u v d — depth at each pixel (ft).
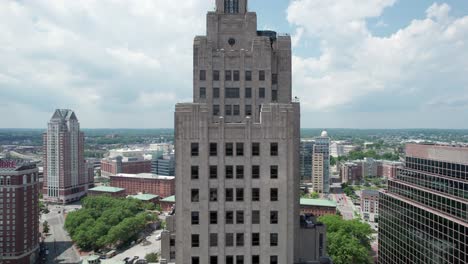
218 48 246.68
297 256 268.00
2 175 615.16
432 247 376.48
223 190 211.82
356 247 472.44
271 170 213.46
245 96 238.27
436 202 383.04
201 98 236.84
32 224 653.30
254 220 213.87
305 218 307.58
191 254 212.02
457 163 366.84
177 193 212.23
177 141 210.38
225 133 211.41
